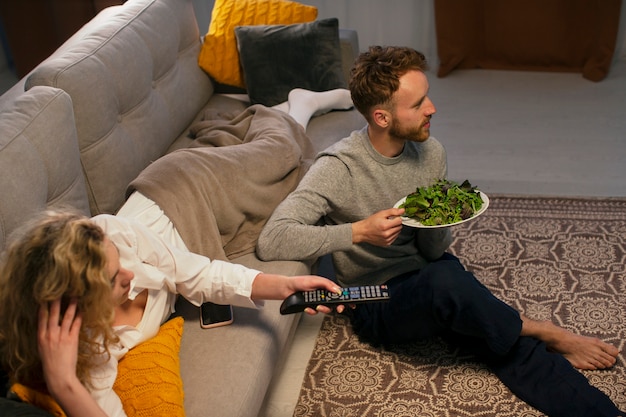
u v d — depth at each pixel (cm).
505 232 245
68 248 110
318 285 149
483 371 188
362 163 174
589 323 202
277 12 272
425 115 166
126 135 209
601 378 182
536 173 285
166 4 250
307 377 191
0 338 115
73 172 173
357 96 168
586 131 316
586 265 225
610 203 257
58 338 112
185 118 250
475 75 382
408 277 188
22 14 378
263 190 190
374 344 200
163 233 165
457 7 368
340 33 280
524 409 176
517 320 169
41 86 175
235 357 151
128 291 134
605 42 355
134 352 138
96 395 124
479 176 285
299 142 221
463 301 168
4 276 113
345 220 181
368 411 179
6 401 110
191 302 157
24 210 148
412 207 166
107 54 206
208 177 179
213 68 269
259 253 176
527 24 368
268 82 261
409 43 395
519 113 337
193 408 139
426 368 190
